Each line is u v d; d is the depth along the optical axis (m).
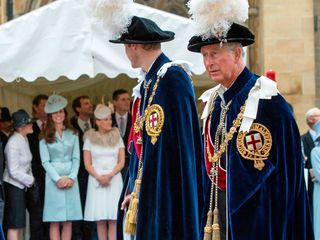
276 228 9.55
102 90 26.12
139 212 10.66
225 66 9.84
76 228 20.64
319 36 30.03
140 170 11.12
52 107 19.72
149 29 11.16
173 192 10.53
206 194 10.23
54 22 18.53
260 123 9.66
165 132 10.64
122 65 18.42
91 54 18.44
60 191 19.64
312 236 9.81
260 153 9.61
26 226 20.89
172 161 10.59
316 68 30.09
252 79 9.97
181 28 18.52
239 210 9.58
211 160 10.12
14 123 19.50
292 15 29.55
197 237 10.49
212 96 10.41
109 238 20.22
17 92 24.58
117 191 20.06
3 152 19.55
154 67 11.20
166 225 10.45
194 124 10.84
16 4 32.34
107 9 11.20
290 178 9.64
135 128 11.38
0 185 17.48
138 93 11.67
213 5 9.59
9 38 18.50
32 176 19.58
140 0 34.66
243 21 9.84
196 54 18.52
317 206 19.83
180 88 10.77
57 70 18.45
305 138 21.47
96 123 20.47
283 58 29.56
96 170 19.95
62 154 19.77
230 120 9.91
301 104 29.48
